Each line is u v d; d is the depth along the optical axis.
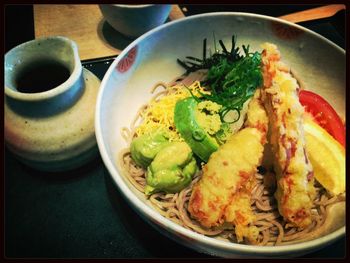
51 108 0.22
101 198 0.25
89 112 0.24
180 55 0.31
